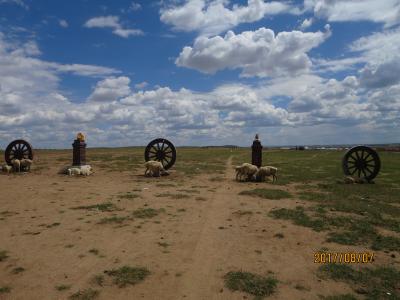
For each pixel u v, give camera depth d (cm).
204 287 707
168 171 2877
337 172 2992
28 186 1930
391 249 948
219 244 973
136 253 888
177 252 903
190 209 1402
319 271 795
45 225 1122
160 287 703
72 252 884
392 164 4059
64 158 4359
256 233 1081
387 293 687
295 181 2370
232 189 1936
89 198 1591
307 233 1085
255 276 761
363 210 1395
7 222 1152
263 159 5144
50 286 696
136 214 1287
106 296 659
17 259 833
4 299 641
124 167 3241
